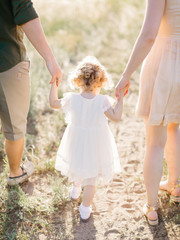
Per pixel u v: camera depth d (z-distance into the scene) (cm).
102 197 302
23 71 263
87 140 255
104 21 911
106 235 258
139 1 1051
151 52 244
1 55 245
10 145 281
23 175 311
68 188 302
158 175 259
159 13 216
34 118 444
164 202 292
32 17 241
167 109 244
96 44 744
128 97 515
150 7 216
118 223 270
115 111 247
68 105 258
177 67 233
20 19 238
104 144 258
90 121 254
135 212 284
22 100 270
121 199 300
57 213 279
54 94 268
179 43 229
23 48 261
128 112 470
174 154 278
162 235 256
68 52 684
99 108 251
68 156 263
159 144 259
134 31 788
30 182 319
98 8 997
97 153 258
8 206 280
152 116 244
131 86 545
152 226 266
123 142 397
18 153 290
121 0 1062
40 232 260
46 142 389
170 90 237
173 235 255
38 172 334
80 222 271
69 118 266
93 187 262
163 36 235
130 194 307
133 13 926
